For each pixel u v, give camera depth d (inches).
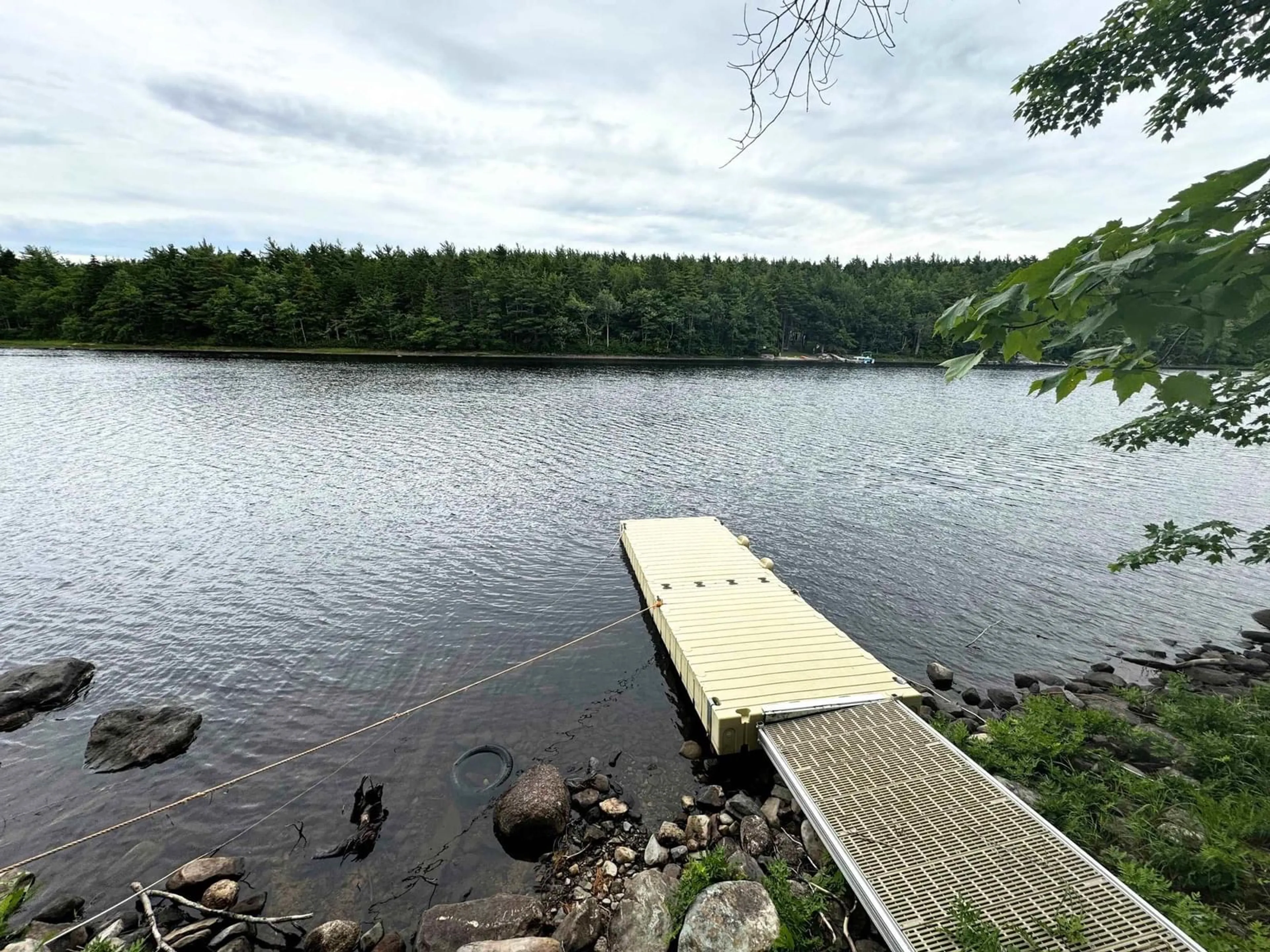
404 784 305.6
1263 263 78.3
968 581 560.1
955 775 248.2
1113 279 89.7
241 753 328.2
